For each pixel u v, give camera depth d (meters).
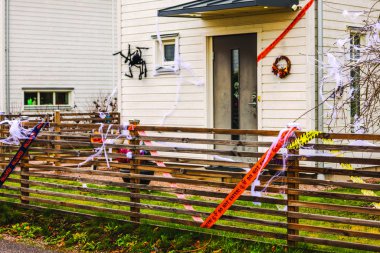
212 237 7.26
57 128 9.01
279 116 11.28
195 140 7.34
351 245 6.27
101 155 8.41
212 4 11.12
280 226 6.74
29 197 9.29
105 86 22.36
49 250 7.67
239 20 11.85
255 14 11.59
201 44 12.47
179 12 11.60
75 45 21.69
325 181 6.39
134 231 7.82
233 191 7.02
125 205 8.09
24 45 20.64
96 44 22.14
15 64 20.45
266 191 6.79
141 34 13.48
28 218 8.95
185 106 12.77
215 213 7.20
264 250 6.72
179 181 7.53
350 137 6.25
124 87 13.82
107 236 7.85
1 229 8.65
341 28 11.30
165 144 12.95
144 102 13.47
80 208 8.59
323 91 10.77
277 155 6.72
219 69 12.33
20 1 20.53
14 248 7.76
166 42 13.14
